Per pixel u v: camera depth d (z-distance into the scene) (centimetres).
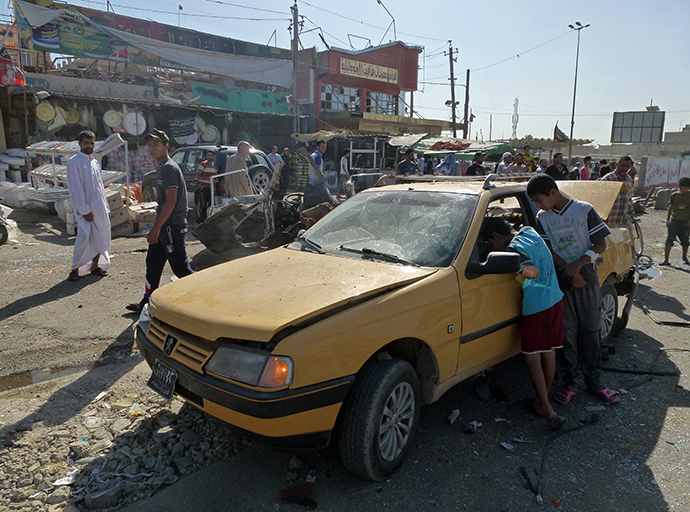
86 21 1773
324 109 2698
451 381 312
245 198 772
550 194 344
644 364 442
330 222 392
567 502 261
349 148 2147
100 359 424
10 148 1584
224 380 244
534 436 325
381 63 2922
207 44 2130
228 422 245
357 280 289
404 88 3153
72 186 618
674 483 277
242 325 246
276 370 233
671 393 388
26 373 395
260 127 2316
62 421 328
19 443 301
